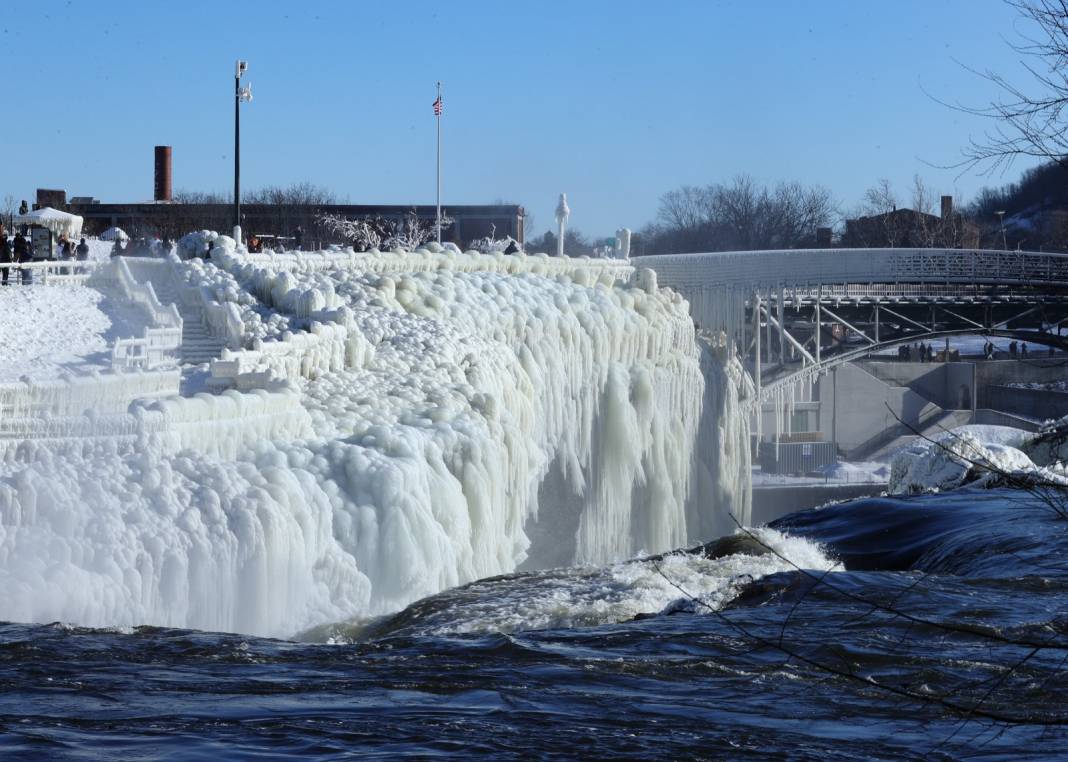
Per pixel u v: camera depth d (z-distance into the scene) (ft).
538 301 165.68
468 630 54.34
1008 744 33.96
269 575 86.63
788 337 210.59
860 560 68.49
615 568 64.85
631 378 175.83
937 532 70.74
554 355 162.40
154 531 80.69
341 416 112.57
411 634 55.83
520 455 128.88
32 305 127.54
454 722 33.94
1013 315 227.61
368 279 150.61
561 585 61.57
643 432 176.04
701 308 205.98
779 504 198.59
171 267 138.62
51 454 80.94
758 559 63.26
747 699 38.22
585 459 168.86
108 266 140.26
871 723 35.94
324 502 95.96
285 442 101.19
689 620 49.98
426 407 120.98
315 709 35.35
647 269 190.70
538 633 48.03
